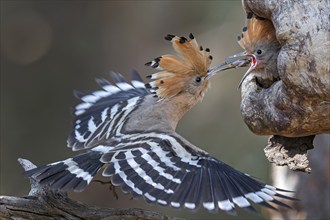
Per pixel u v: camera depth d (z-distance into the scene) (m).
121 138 9.59
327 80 8.29
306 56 8.34
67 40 21.44
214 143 18.31
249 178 8.70
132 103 10.66
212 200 8.39
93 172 8.75
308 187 13.18
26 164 9.84
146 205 19.27
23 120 21.00
